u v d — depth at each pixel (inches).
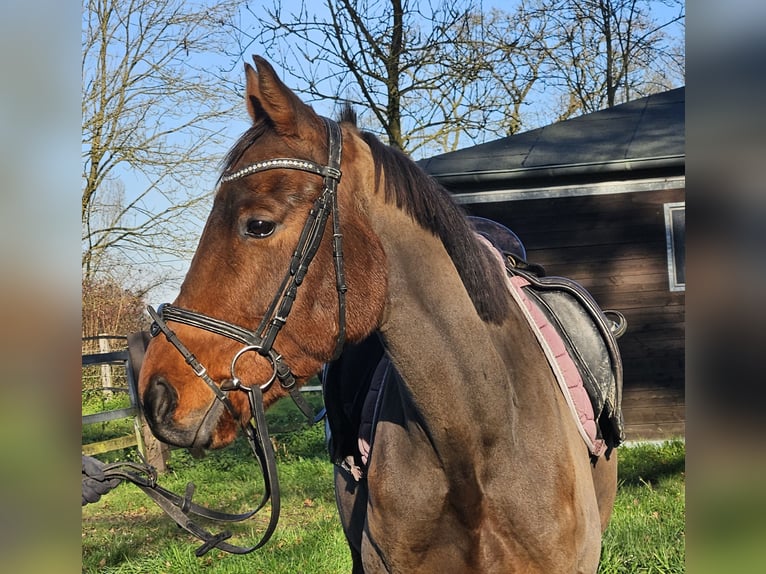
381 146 84.3
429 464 84.4
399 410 89.1
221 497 293.3
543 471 86.3
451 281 83.7
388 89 482.0
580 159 362.0
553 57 639.8
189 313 75.2
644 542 183.9
